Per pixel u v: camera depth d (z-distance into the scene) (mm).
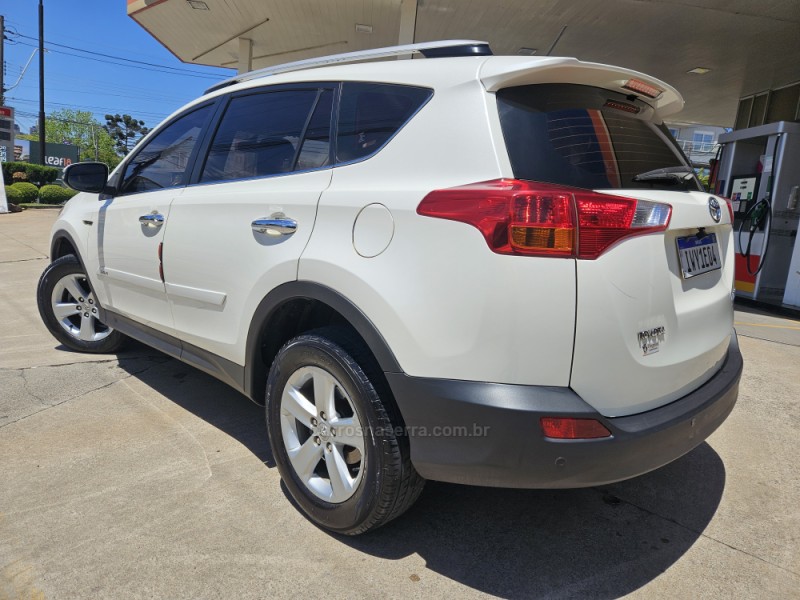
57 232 4180
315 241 2170
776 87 11453
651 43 9305
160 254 3018
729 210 2539
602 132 2123
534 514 2439
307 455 2268
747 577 2076
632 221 1817
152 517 2318
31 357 4211
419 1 8477
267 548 2152
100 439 2975
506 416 1716
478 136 1887
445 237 1809
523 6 8234
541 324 1704
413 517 2387
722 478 2787
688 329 2105
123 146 83375
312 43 11438
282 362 2303
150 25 10406
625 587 2012
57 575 1974
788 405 3752
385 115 2193
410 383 1864
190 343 2959
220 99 3025
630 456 1801
